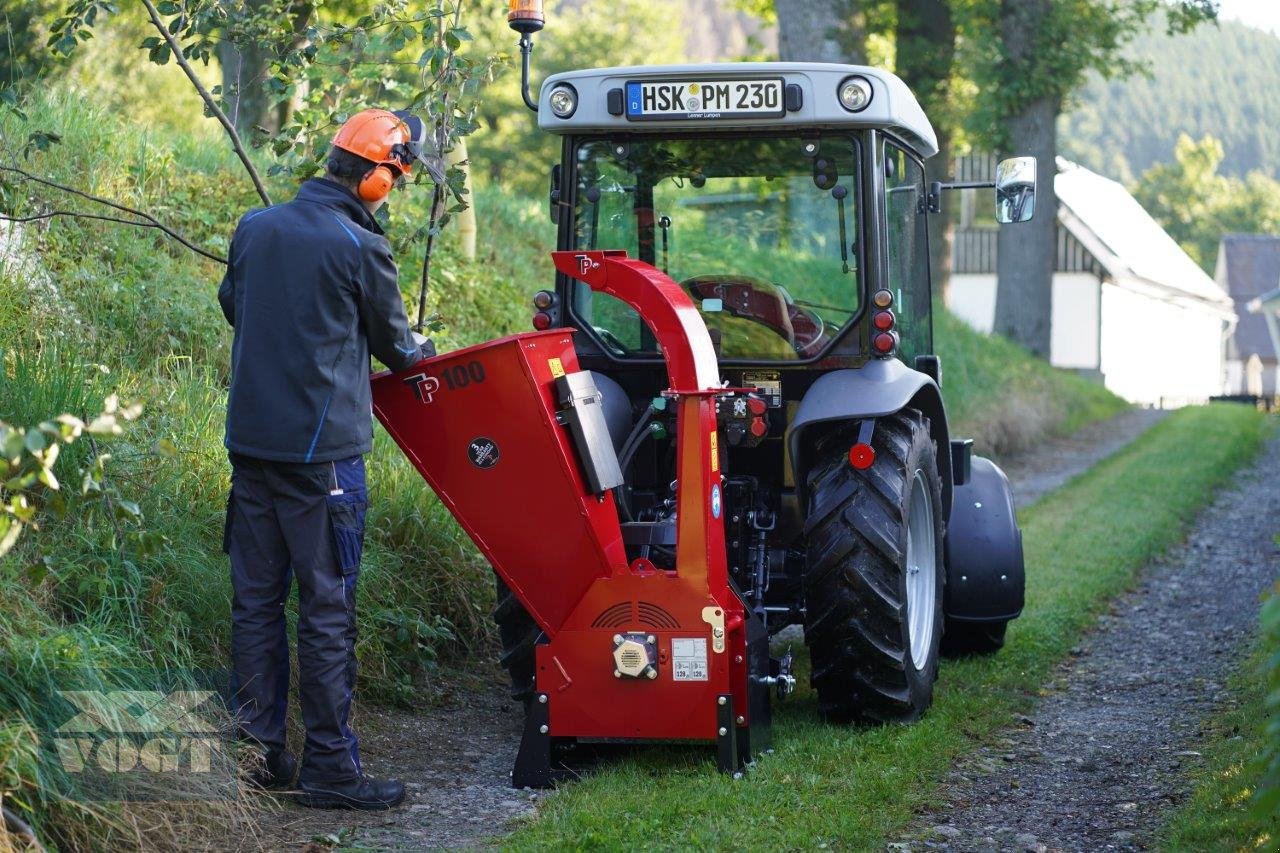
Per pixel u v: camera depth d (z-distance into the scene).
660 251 4.94
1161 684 5.57
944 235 23.34
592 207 4.91
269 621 3.88
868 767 4.21
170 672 3.88
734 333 4.88
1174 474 12.70
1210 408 22.64
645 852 3.49
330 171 3.98
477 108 5.57
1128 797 4.07
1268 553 8.83
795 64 4.55
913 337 5.38
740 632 4.14
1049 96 21.23
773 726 4.71
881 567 4.46
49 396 4.42
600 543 4.04
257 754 3.76
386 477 5.67
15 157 5.91
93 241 6.32
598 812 3.80
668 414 4.84
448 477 4.07
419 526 5.54
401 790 3.94
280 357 3.72
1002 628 5.93
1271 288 62.75
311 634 3.82
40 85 7.18
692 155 4.84
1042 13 20.52
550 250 12.16
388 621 5.05
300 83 6.38
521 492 4.03
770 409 4.86
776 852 3.52
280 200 8.07
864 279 4.74
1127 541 9.04
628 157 4.88
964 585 5.70
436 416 4.04
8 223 5.67
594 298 4.93
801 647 6.16
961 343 17.61
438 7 5.41
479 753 4.50
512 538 4.08
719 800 3.86
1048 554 8.57
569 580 4.09
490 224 11.98
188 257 6.83
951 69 22.25
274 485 3.77
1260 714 4.60
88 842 3.12
